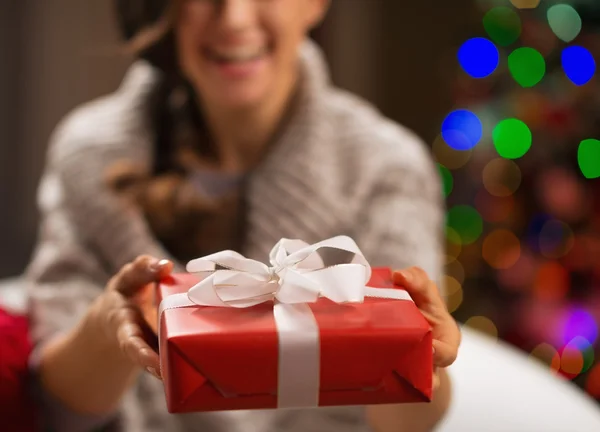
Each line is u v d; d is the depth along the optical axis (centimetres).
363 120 164
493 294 275
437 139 288
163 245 158
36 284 151
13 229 404
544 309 260
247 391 86
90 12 379
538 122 249
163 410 146
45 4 375
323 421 145
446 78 361
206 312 90
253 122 158
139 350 93
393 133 165
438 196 167
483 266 274
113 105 173
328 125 160
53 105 388
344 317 89
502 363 161
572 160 250
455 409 144
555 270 257
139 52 162
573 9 244
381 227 147
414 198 154
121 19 161
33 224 406
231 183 160
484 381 152
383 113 389
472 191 274
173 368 85
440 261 155
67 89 386
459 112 270
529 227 263
